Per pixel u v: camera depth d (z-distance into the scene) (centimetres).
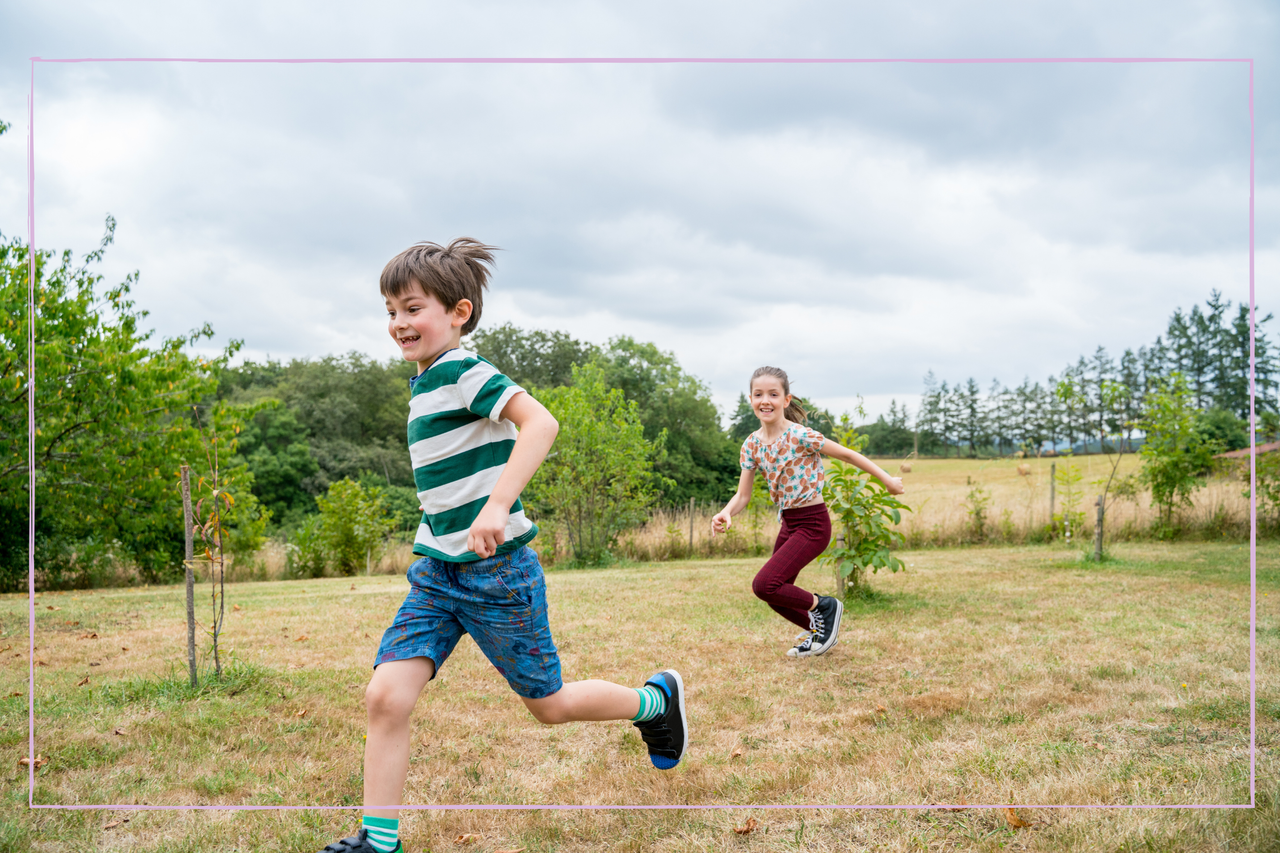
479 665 431
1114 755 276
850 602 618
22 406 1109
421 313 212
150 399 1223
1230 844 208
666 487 3431
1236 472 1149
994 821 228
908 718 328
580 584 827
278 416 4606
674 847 221
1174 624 504
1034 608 577
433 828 237
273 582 1211
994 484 1451
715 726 327
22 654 487
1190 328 2362
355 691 385
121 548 1313
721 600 676
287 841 226
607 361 4347
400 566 1459
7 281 1111
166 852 220
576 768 284
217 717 338
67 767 284
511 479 186
